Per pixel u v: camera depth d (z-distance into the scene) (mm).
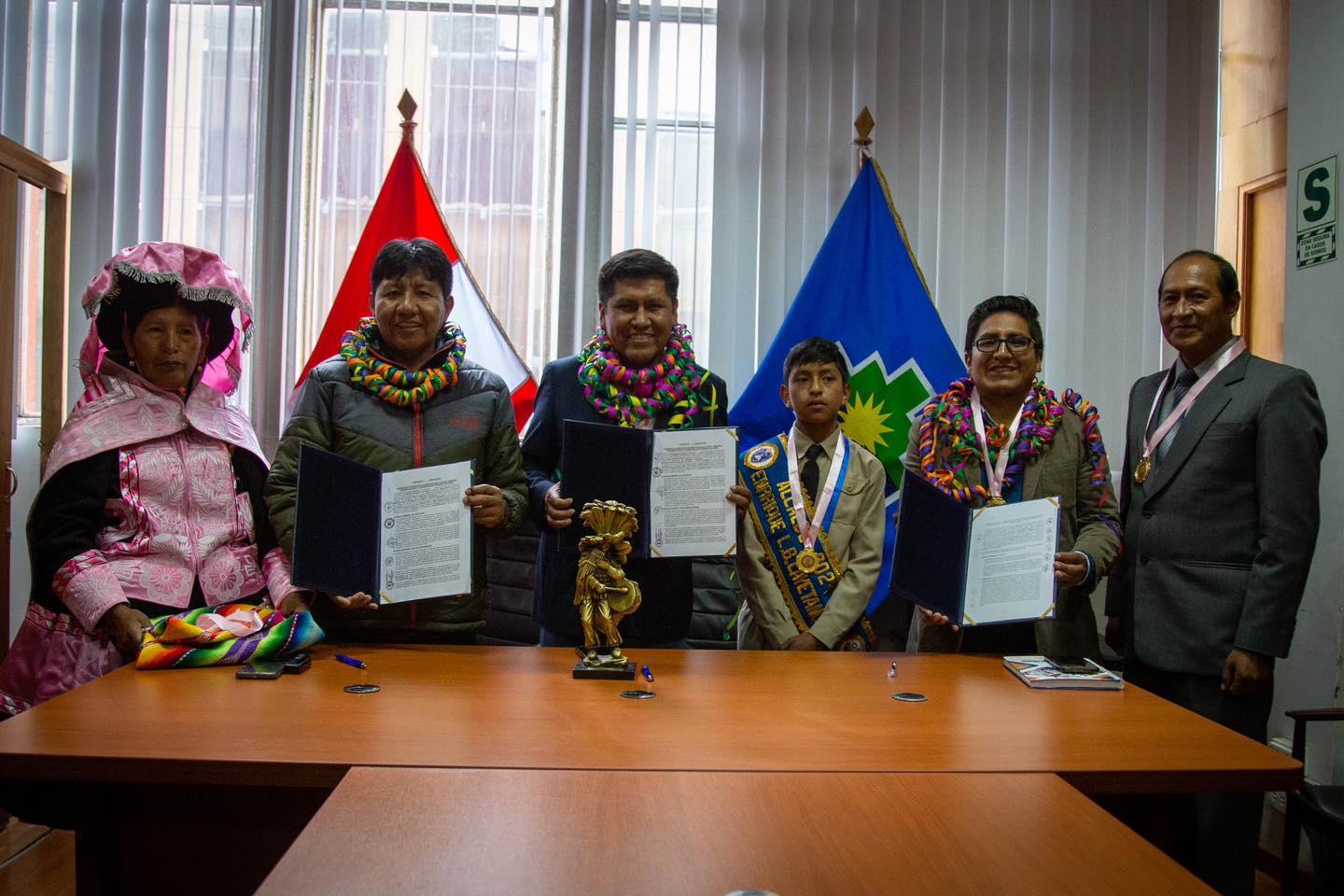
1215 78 3291
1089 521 2189
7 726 1380
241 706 1503
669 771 1262
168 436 1990
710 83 3293
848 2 3295
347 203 3234
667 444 1947
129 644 1779
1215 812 2014
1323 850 2061
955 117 3320
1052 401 2219
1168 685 2213
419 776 1225
